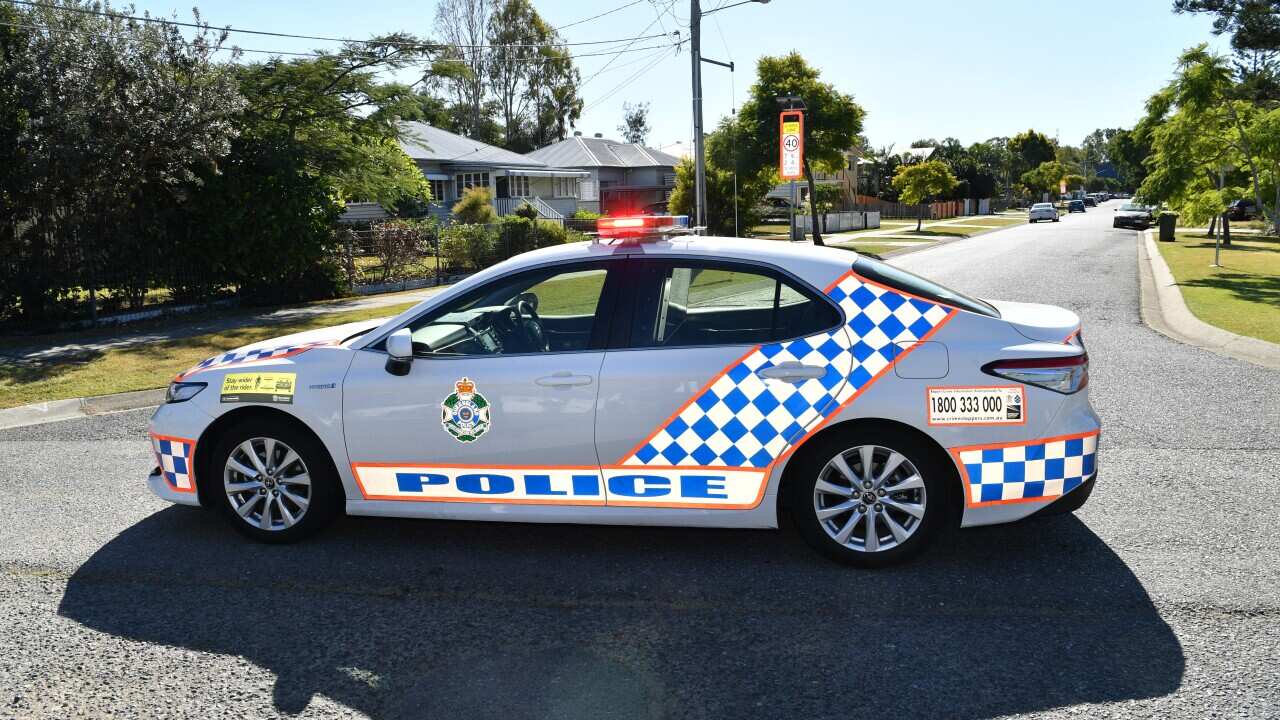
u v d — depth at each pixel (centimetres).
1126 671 324
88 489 573
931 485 405
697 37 2169
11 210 1353
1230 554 427
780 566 425
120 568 439
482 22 6512
